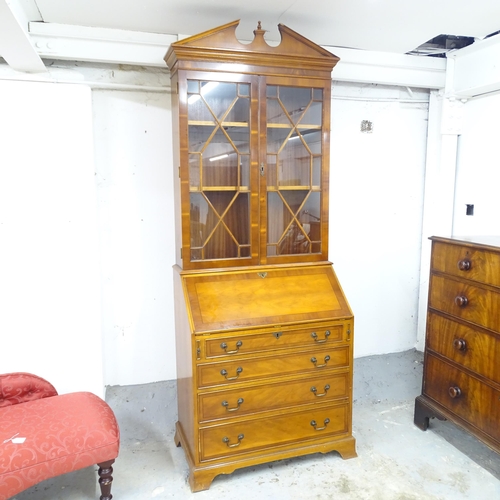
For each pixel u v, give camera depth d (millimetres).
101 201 2398
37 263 2209
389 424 2332
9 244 2164
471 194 2742
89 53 2141
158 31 2186
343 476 1924
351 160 2812
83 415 1729
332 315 1949
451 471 1954
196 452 1812
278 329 1860
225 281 1930
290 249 2098
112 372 2531
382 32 2242
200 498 1792
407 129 2918
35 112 2133
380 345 3057
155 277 2523
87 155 2219
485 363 1848
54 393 1989
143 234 2477
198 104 1893
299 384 1932
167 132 2445
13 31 1606
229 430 1850
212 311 1823
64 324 2271
